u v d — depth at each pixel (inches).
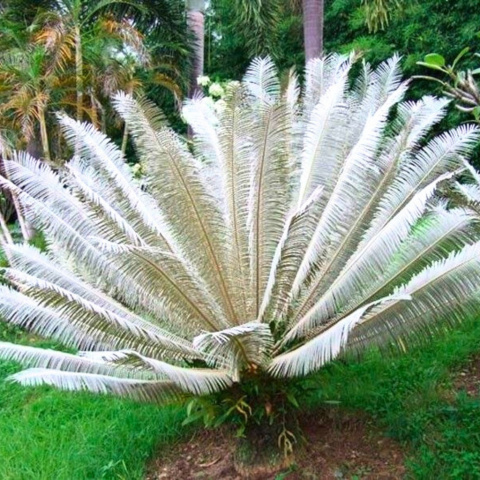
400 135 125.3
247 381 122.2
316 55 358.3
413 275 122.8
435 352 175.0
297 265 120.3
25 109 296.7
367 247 121.0
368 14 360.5
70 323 126.0
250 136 125.9
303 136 145.7
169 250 130.4
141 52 330.6
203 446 151.3
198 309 129.1
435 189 114.4
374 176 125.8
